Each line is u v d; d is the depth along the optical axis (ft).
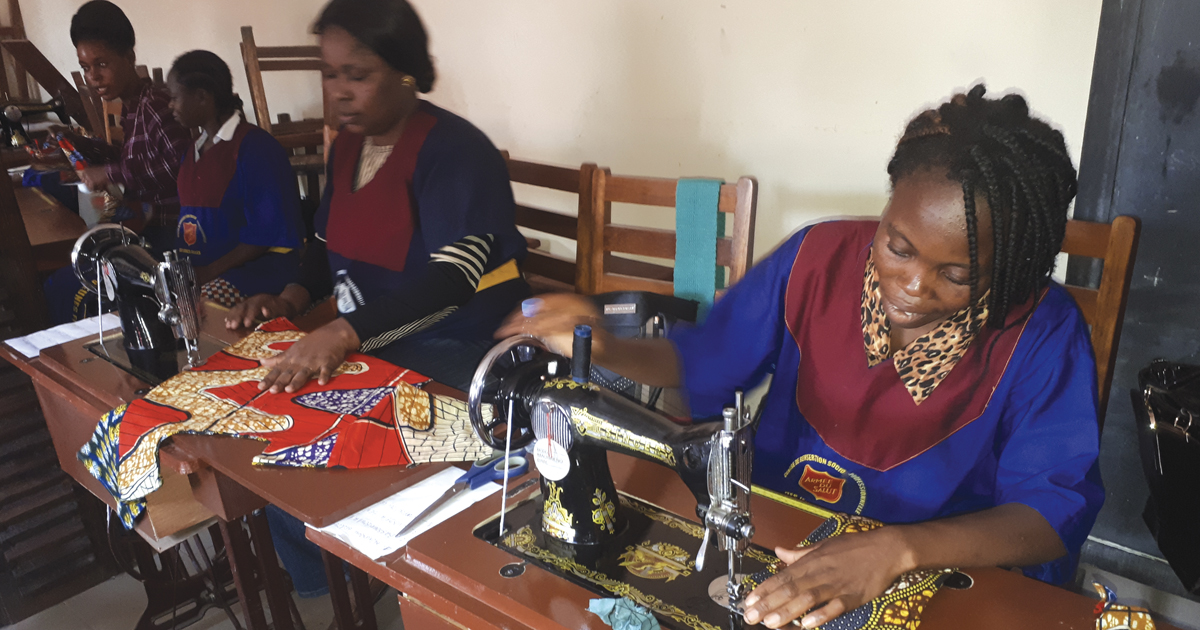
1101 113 6.41
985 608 3.14
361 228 6.43
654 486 4.07
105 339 6.37
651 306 6.20
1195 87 5.92
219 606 6.92
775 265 4.49
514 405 3.73
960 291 3.40
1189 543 5.22
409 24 5.79
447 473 4.35
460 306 6.14
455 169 6.04
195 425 4.82
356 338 5.61
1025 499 3.66
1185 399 5.28
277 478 4.31
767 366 4.68
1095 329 5.25
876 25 7.62
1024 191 3.22
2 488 7.50
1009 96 3.44
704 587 3.33
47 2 17.72
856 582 3.13
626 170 10.01
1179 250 6.35
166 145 9.11
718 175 9.22
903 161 3.41
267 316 6.68
